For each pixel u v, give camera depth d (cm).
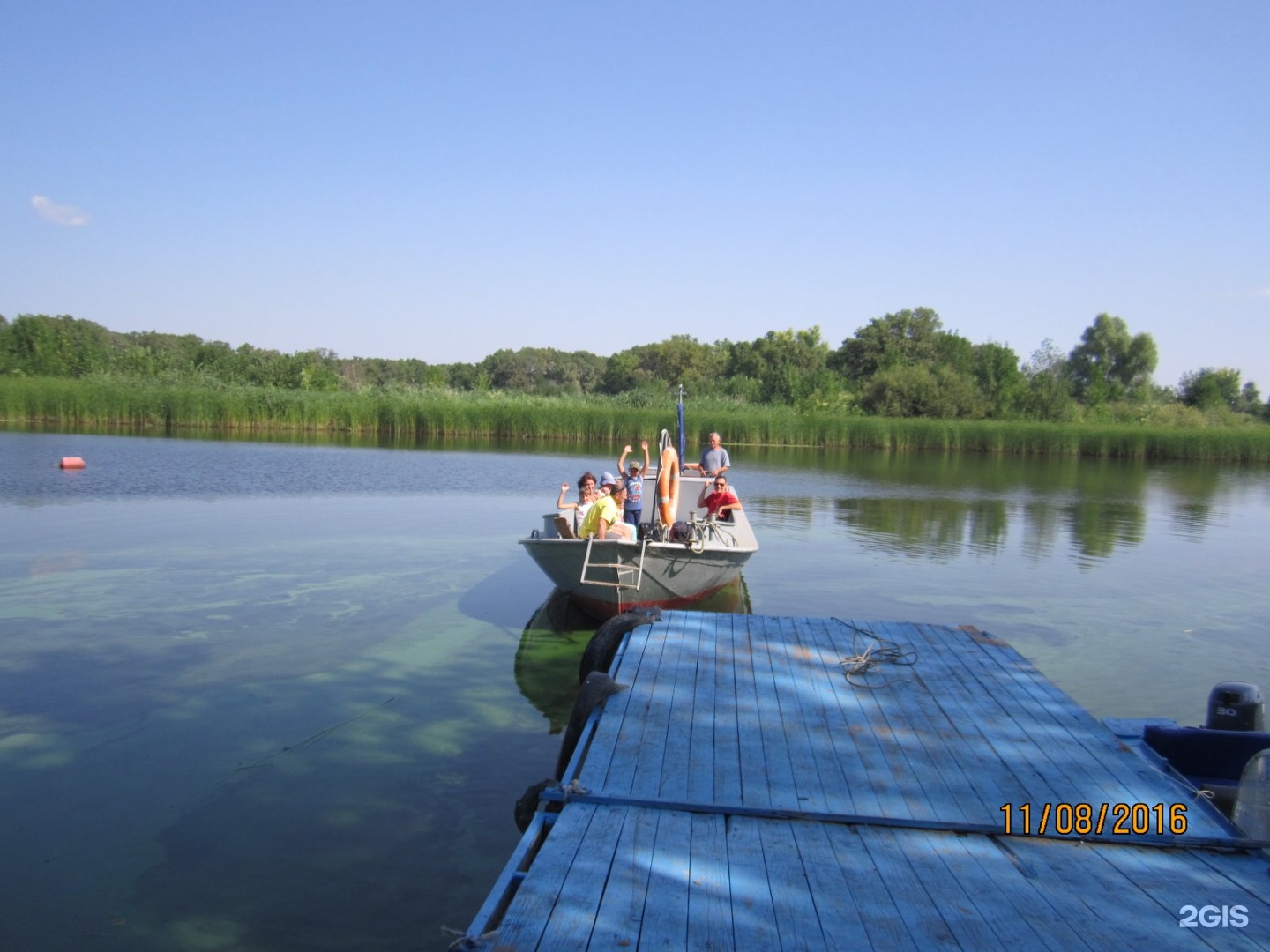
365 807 623
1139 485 3167
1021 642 1052
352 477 2531
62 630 1003
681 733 589
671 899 398
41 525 1647
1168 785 529
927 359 7912
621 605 1080
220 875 538
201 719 769
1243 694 639
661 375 8944
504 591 1251
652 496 1424
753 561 1538
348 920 496
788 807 489
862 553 1633
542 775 678
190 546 1493
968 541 1784
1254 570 1538
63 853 559
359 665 920
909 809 491
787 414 4678
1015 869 434
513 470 2823
